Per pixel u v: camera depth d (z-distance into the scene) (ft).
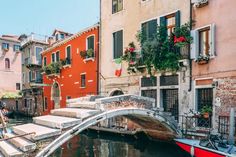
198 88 37.45
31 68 100.73
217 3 35.27
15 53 132.57
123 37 51.34
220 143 28.09
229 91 33.45
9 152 19.40
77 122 24.39
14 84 131.23
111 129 49.62
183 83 39.29
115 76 52.90
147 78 45.70
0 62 126.82
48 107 84.64
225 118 33.53
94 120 26.35
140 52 45.75
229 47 33.65
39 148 20.72
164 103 43.19
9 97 113.39
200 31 37.83
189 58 38.37
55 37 93.86
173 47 39.78
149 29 45.62
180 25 40.27
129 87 49.34
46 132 21.33
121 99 31.48
